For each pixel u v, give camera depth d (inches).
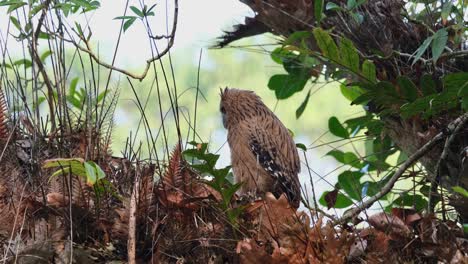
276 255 289.7
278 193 412.8
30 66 386.6
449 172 361.1
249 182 415.2
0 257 294.7
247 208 310.2
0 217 306.0
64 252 297.4
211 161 305.0
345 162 400.8
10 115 355.3
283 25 397.7
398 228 313.0
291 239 293.4
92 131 342.6
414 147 368.5
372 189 378.0
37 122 353.1
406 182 420.5
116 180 333.1
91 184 281.1
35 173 332.2
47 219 307.9
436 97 328.2
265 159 415.5
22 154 345.4
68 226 307.1
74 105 380.5
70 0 335.9
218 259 304.7
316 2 359.3
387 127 379.2
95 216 310.0
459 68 374.9
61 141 345.4
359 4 364.2
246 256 289.3
